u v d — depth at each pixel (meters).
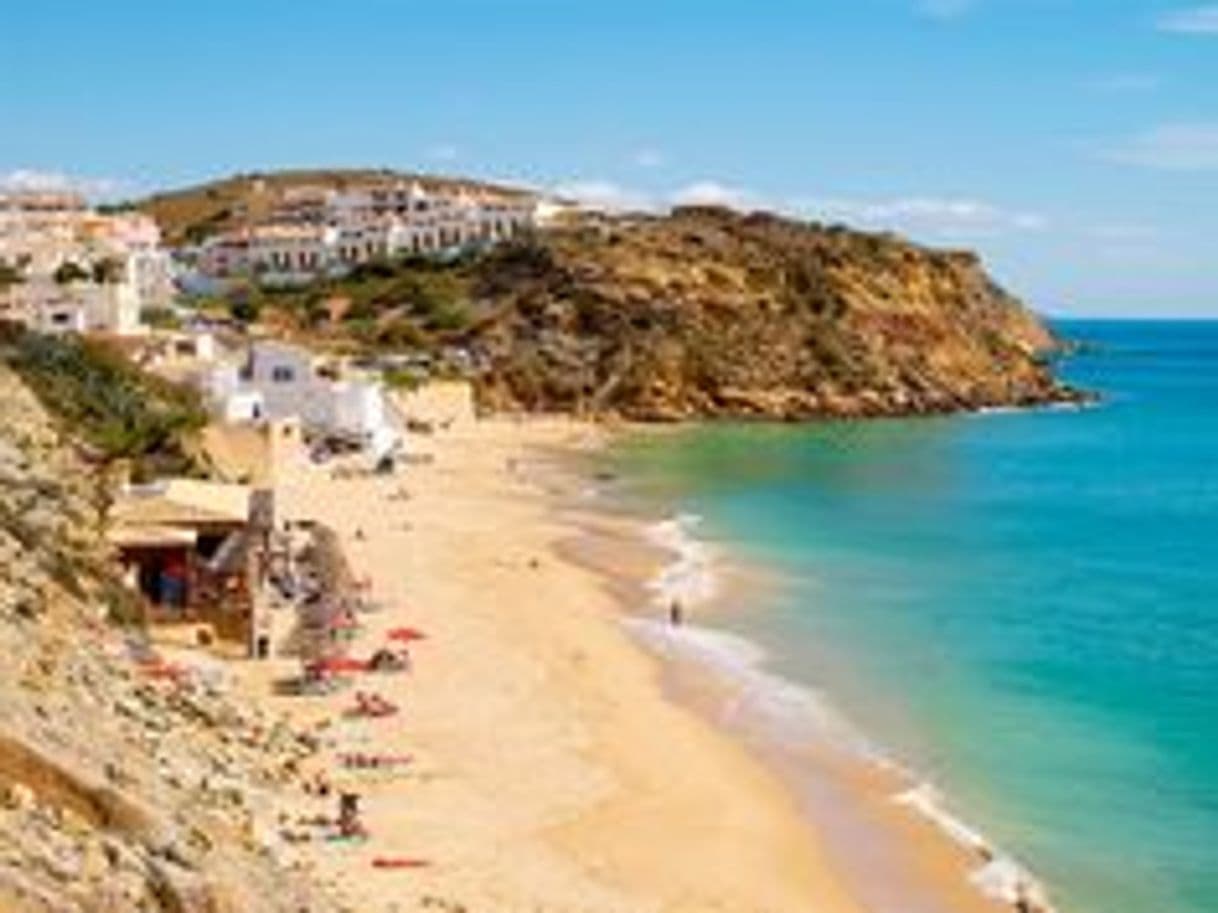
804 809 51.34
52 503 60.69
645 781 52.38
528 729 56.97
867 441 185.75
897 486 143.88
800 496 134.75
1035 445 184.75
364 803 45.91
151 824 26.30
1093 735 60.78
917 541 111.38
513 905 39.50
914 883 45.41
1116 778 55.38
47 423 78.75
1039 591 92.00
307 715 54.91
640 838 46.84
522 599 82.38
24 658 38.53
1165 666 72.56
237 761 44.59
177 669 52.47
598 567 94.94
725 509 125.19
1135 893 44.75
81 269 173.75
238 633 62.59
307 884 33.81
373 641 69.50
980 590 92.06
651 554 100.88
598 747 55.69
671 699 64.31
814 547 106.94
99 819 25.91
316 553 81.06
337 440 142.12
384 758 50.88
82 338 130.25
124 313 152.25
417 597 80.38
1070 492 142.50
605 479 142.12
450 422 180.75
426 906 37.78
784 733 60.28
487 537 103.50
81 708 37.31
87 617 50.78
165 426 98.44
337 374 152.38
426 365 197.88
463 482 133.75
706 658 72.12
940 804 52.47
